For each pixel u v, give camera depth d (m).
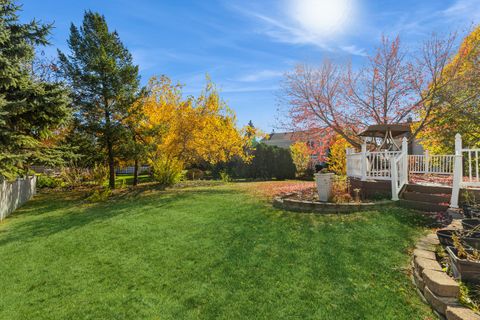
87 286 4.03
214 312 3.22
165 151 16.45
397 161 7.76
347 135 15.96
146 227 6.89
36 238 6.59
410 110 14.82
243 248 5.04
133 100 14.80
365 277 3.73
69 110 12.02
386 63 15.26
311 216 6.72
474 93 12.19
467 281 3.04
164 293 3.72
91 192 14.36
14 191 10.84
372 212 6.61
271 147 22.75
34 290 3.99
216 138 17.03
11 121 11.40
